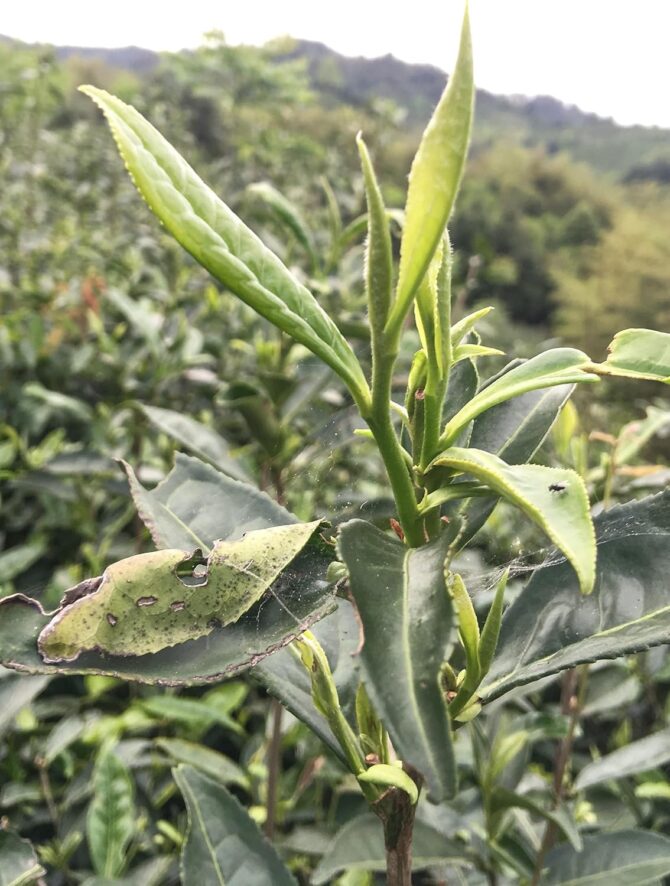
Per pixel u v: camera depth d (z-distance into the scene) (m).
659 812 0.45
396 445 0.14
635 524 0.19
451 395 0.21
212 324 0.83
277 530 0.16
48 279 1.03
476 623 0.16
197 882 0.24
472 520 0.19
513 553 0.23
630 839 0.32
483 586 0.19
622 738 0.50
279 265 0.13
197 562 0.15
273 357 0.51
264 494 0.22
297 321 0.13
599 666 0.41
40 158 1.75
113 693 0.55
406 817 0.16
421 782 0.16
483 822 0.36
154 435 0.69
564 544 0.11
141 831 0.42
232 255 0.13
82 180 1.70
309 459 0.40
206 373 0.65
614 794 0.45
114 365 0.70
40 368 0.74
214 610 0.15
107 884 0.31
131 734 0.49
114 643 0.14
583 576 0.11
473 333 0.21
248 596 0.15
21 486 0.59
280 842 0.40
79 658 0.14
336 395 0.52
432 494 0.15
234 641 0.15
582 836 0.33
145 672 0.14
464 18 0.11
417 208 0.12
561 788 0.36
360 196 0.99
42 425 0.75
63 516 0.64
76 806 0.42
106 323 0.87
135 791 0.44
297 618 0.15
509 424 0.20
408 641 0.12
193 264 1.05
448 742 0.11
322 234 0.96
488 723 0.39
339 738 0.17
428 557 0.13
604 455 0.39
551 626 0.18
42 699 0.50
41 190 1.56
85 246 1.22
